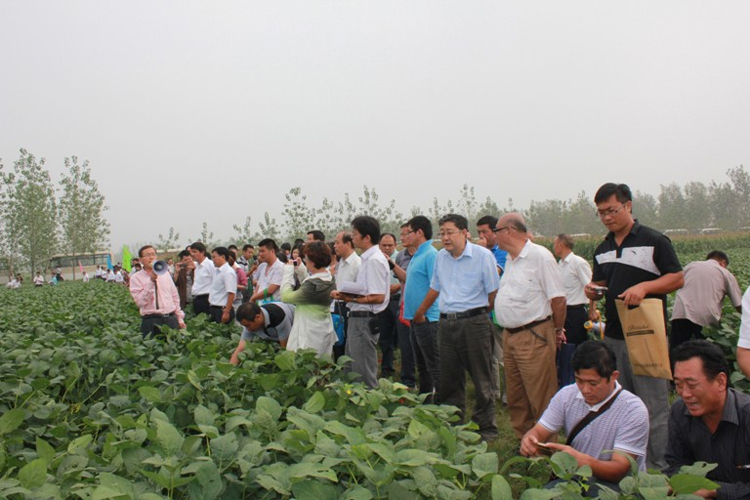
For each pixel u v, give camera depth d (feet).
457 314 18.88
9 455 11.50
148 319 26.48
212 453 9.64
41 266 155.02
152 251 26.48
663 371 14.30
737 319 25.16
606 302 16.24
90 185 169.48
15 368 17.47
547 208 282.36
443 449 10.44
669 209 306.35
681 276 14.78
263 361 17.24
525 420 18.01
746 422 10.37
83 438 10.55
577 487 8.55
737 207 303.48
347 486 9.18
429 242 22.33
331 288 20.13
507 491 8.12
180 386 14.75
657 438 14.78
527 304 17.11
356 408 13.34
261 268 34.71
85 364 18.88
